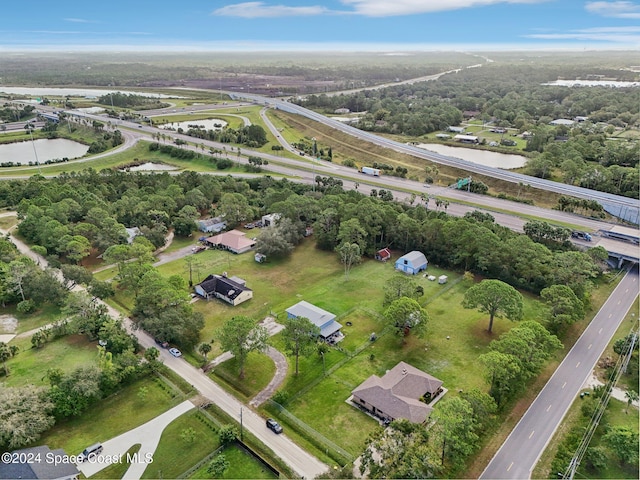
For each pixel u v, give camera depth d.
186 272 119.25
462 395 71.50
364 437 67.56
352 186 184.00
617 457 64.12
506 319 99.25
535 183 177.25
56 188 157.00
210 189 166.25
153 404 73.81
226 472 61.53
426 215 139.38
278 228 133.38
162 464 62.44
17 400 65.94
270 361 85.38
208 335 92.81
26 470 56.88
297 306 98.50
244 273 120.06
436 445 62.03
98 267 122.12
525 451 65.44
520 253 112.88
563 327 95.06
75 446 65.06
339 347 89.56
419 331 88.25
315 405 74.25
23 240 135.38
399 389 73.38
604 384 79.12
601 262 121.44
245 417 71.38
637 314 100.81
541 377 81.19
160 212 142.88
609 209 151.12
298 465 62.84
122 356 79.19
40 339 88.50
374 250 129.38
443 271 121.50
